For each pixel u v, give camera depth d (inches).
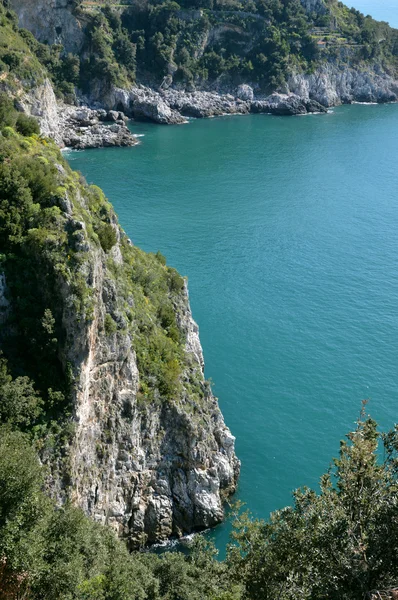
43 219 1876.2
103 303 1937.7
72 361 1793.8
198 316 3614.7
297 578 1099.3
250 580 1217.4
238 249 4522.6
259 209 5349.4
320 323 3580.2
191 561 1774.1
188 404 2278.5
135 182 5935.0
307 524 1135.0
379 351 3316.9
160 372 2222.0
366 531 1016.9
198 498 2230.6
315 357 3257.9
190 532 2228.1
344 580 987.3
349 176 6358.3
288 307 3750.0
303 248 4586.6
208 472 2265.0
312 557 1076.5
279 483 2454.5
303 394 2970.0
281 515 1233.4
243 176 6254.9
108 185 5807.1
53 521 1301.7
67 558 1248.8
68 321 1781.5
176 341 2513.5
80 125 7775.6
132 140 7401.6
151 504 2144.4
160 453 2185.0
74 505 1792.6
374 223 5113.2
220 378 3065.9
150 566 1640.0
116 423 2009.1
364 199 5684.1
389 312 3713.1
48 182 1975.9
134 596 1393.9
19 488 1162.6
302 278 4126.5
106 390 1953.7
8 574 1151.6
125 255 2477.9
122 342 1979.6
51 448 1733.5
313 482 2456.9
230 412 2834.6
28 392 1729.8
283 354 3275.1
